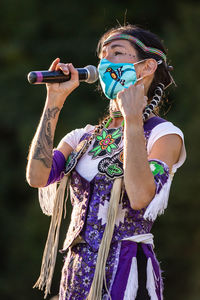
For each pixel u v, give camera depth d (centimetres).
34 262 3120
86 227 657
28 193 3472
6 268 3197
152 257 660
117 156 665
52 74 691
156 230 2941
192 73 3188
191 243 2914
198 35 3294
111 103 720
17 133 3519
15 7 3722
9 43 3681
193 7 3441
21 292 3130
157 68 720
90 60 3575
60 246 2728
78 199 681
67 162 702
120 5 3647
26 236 3158
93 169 671
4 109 3412
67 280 664
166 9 3644
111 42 710
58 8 3691
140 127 637
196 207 2892
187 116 3106
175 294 2923
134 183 619
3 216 3344
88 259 648
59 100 703
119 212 651
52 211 731
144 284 643
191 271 2897
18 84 3472
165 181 638
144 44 709
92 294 625
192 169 2902
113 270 638
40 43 3672
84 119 3141
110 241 635
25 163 3466
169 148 662
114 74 696
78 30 3647
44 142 698
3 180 3459
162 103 774
